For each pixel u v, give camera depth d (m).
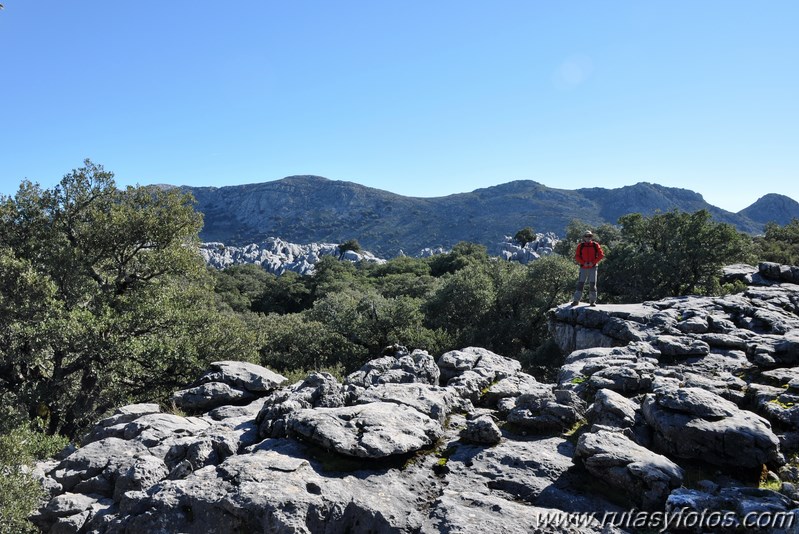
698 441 8.26
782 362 13.40
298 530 6.45
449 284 46.41
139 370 24.11
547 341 31.86
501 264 53.22
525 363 32.94
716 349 15.23
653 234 43.22
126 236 25.48
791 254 55.25
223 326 27.83
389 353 16.31
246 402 16.53
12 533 9.08
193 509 7.03
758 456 7.92
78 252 23.72
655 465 7.32
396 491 7.57
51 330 20.22
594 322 19.98
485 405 12.60
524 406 10.59
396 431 8.89
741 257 38.44
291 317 51.22
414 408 10.39
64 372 23.06
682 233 39.00
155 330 24.27
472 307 44.69
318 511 6.85
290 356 35.97
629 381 11.56
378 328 38.09
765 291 22.27
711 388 11.38
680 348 14.61
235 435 9.78
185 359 23.58
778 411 9.93
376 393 11.23
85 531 9.02
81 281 23.84
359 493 7.36
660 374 12.20
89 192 26.30
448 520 6.59
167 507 7.05
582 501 7.23
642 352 14.69
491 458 8.60
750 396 11.02
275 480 7.38
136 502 7.52
